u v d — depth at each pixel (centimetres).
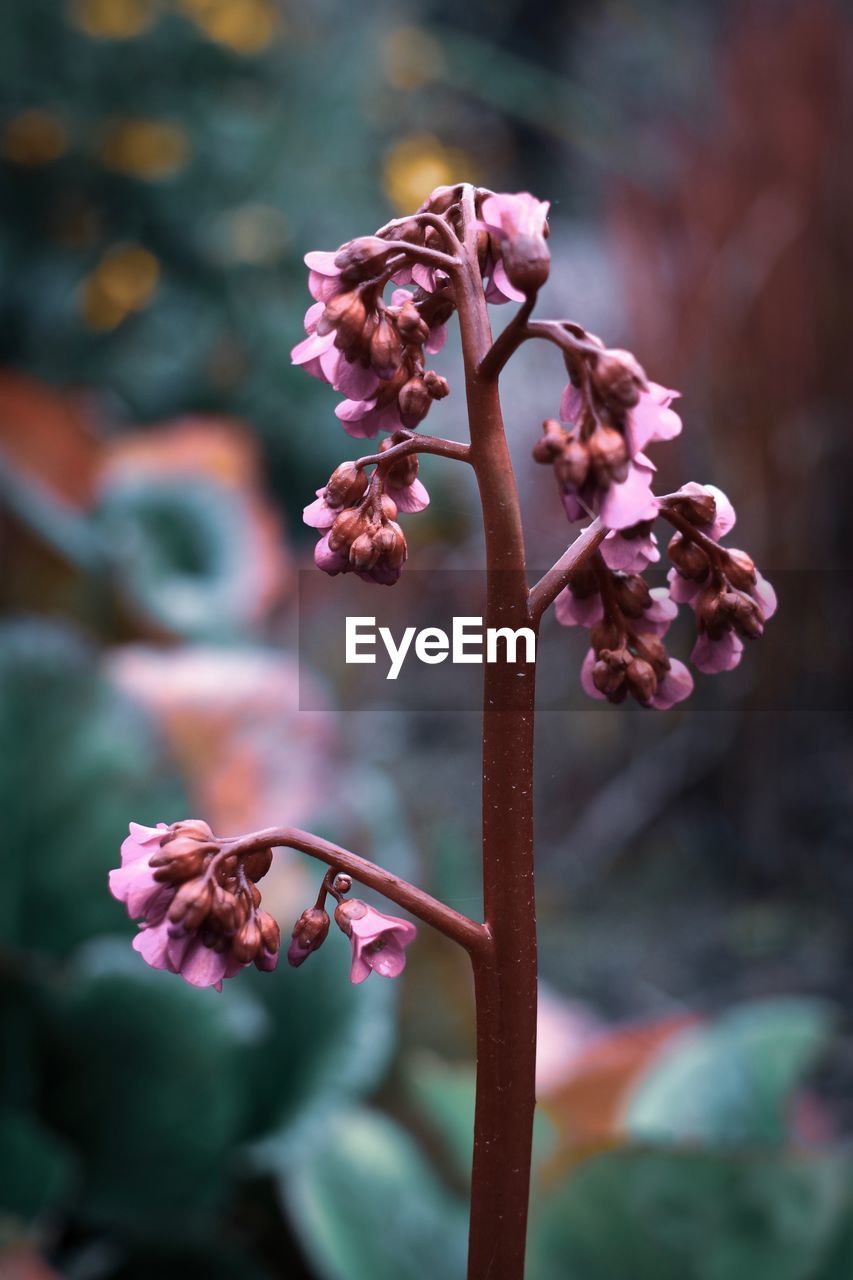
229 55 207
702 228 164
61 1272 85
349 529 40
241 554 146
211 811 105
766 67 168
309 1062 91
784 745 162
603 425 37
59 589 135
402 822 109
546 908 158
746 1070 94
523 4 354
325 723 113
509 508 39
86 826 95
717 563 42
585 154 219
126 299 200
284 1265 94
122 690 99
